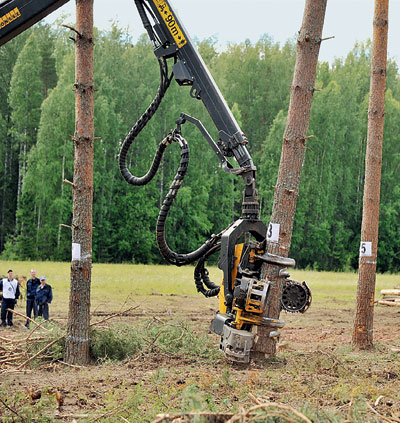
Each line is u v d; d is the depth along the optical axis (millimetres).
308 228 56438
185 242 52281
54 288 23703
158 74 53312
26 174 48062
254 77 64125
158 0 9531
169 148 52312
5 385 7684
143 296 22703
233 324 9117
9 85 58500
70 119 47250
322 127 57062
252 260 9180
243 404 6742
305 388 7730
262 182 55250
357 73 69625
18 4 9016
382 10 11969
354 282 34000
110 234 50312
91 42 9875
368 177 12039
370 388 7676
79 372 9125
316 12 9305
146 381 8289
